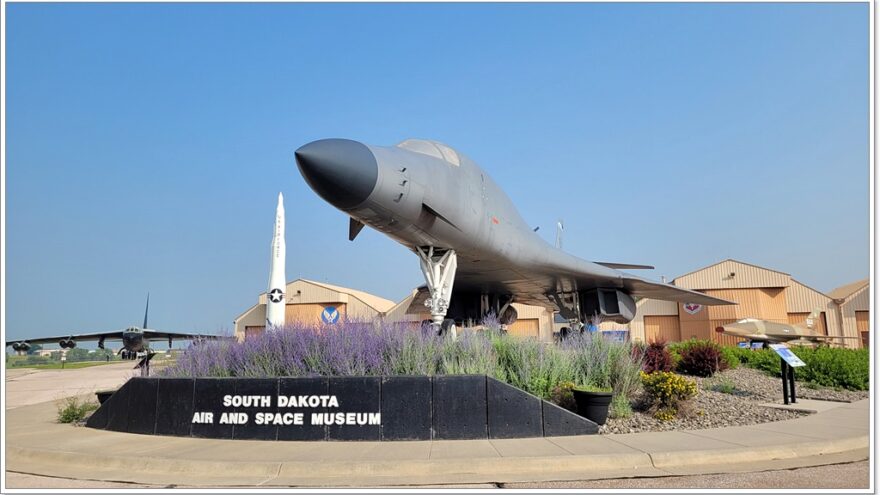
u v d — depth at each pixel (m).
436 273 11.78
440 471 6.03
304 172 8.87
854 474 5.79
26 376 24.70
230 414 8.01
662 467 6.16
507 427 7.67
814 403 10.61
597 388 8.66
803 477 5.66
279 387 7.92
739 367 15.45
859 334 36.28
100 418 9.04
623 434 7.68
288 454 6.70
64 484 5.82
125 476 6.16
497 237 12.85
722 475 5.77
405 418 7.70
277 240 22.70
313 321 10.91
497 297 20.00
